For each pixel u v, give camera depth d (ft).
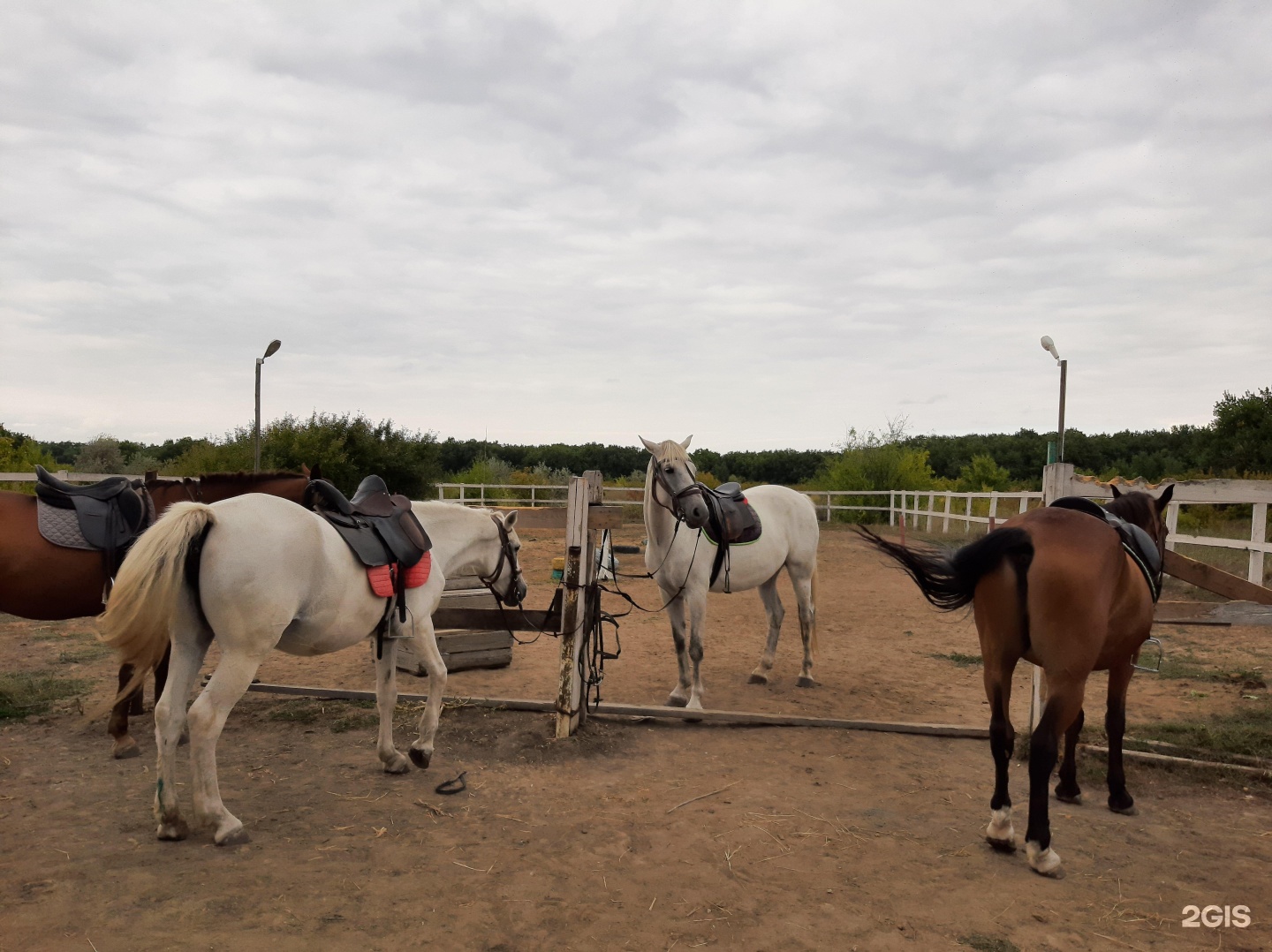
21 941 8.94
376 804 13.66
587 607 18.21
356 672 23.59
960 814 13.83
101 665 23.13
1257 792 15.14
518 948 9.27
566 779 15.14
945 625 33.55
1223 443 80.69
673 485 19.16
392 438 91.71
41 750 15.94
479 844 12.13
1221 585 15.92
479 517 17.19
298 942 9.17
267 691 20.35
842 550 62.13
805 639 23.40
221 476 18.16
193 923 9.50
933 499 76.13
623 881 11.04
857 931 9.87
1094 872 11.69
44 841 11.74
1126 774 15.88
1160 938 9.88
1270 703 21.21
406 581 14.21
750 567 21.63
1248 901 10.89
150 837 11.97
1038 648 11.51
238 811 13.15
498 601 18.48
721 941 9.55
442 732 17.66
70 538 14.56
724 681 23.91
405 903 10.21
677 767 16.02
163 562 10.73
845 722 18.75
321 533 12.47
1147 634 13.64
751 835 12.75
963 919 10.21
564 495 99.30
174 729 11.80
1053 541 11.63
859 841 12.62
